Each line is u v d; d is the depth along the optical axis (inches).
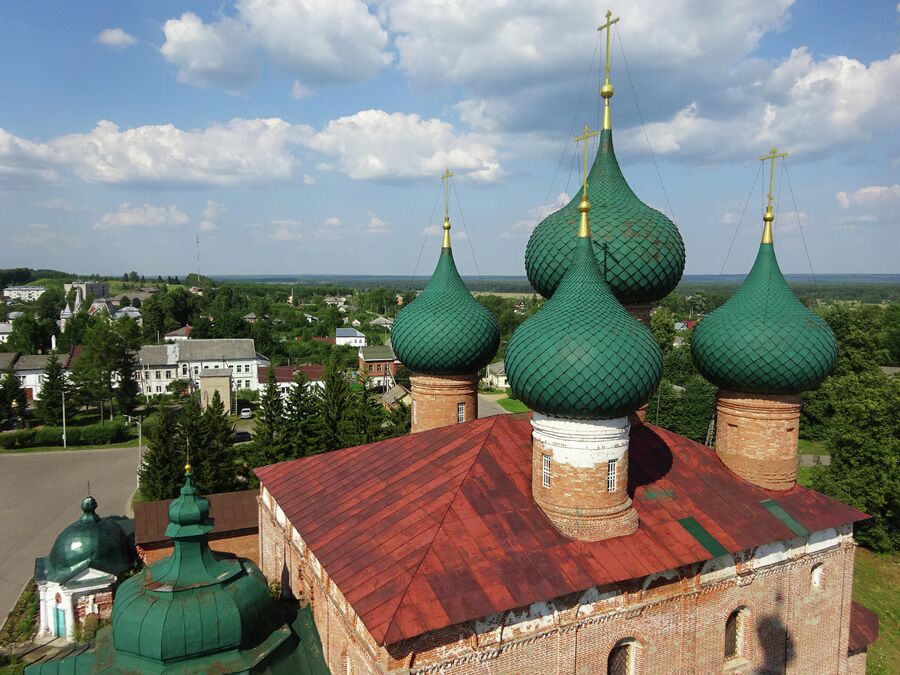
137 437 3718.0
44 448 3503.9
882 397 2260.1
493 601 747.4
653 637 905.5
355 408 2598.4
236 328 7076.8
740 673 1016.2
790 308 1117.7
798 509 1090.1
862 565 2092.8
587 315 880.3
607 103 1211.2
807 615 1096.2
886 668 1563.7
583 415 871.7
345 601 855.7
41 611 1567.4
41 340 6496.1
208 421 2325.3
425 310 1321.4
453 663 737.6
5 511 2508.6
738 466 1143.0
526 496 932.6
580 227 940.6
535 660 801.6
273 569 1299.2
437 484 956.6
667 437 1206.3
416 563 781.9
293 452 2524.6
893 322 5570.9
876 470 2202.3
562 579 805.2
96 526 1626.5
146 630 836.0
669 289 1213.1
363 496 1012.5
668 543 922.1
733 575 981.2
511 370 916.6
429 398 1369.3
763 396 1127.0
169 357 5078.7
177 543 917.8
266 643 915.4
